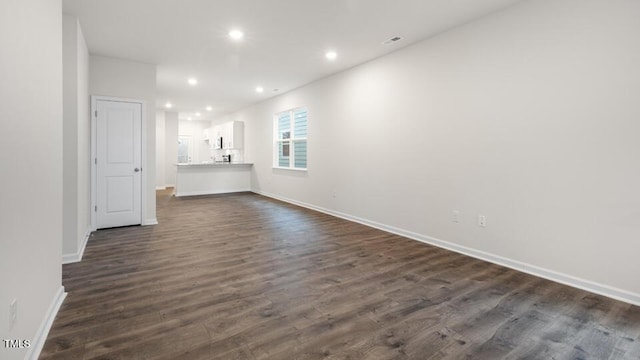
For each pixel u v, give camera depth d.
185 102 8.50
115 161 4.66
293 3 3.08
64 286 2.62
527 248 3.06
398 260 3.38
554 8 2.82
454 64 3.66
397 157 4.45
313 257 3.45
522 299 2.49
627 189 2.46
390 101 4.54
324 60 4.85
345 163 5.48
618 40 2.47
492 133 3.31
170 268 3.07
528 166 3.03
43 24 1.90
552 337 1.97
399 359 1.74
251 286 2.67
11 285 1.41
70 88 3.25
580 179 2.70
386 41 4.06
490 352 1.81
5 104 1.36
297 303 2.38
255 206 6.78
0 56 1.31
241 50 4.37
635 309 2.34
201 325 2.05
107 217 4.65
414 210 4.22
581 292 2.63
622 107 2.46
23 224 1.57
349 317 2.18
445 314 2.24
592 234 2.64
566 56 2.75
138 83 4.79
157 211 6.14
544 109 2.90
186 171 8.40
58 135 2.27
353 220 5.33
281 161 7.82
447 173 3.79
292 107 6.98
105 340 1.86
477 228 3.49
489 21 3.31
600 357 1.79
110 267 3.09
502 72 3.21
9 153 1.40
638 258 2.42
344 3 3.08
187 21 3.46
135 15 3.30
